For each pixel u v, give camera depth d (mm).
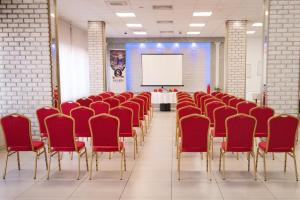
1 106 7246
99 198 4016
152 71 18453
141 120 7879
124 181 4645
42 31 7078
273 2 7273
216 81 18875
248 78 19062
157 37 18516
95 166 5410
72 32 14578
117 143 4734
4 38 7117
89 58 12938
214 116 5672
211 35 17797
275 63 7383
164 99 13617
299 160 5660
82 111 5715
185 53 18859
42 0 7020
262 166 5340
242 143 4656
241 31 12477
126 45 18906
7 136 4793
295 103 7430
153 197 4031
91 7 10188
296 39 7293
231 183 4523
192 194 4121
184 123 4602
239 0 9141
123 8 10320
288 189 4285
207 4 9680
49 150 4781
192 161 5688
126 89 19000
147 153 6297
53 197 4059
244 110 6617
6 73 7180
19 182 4637
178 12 10984
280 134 4566
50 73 7141
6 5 7055
